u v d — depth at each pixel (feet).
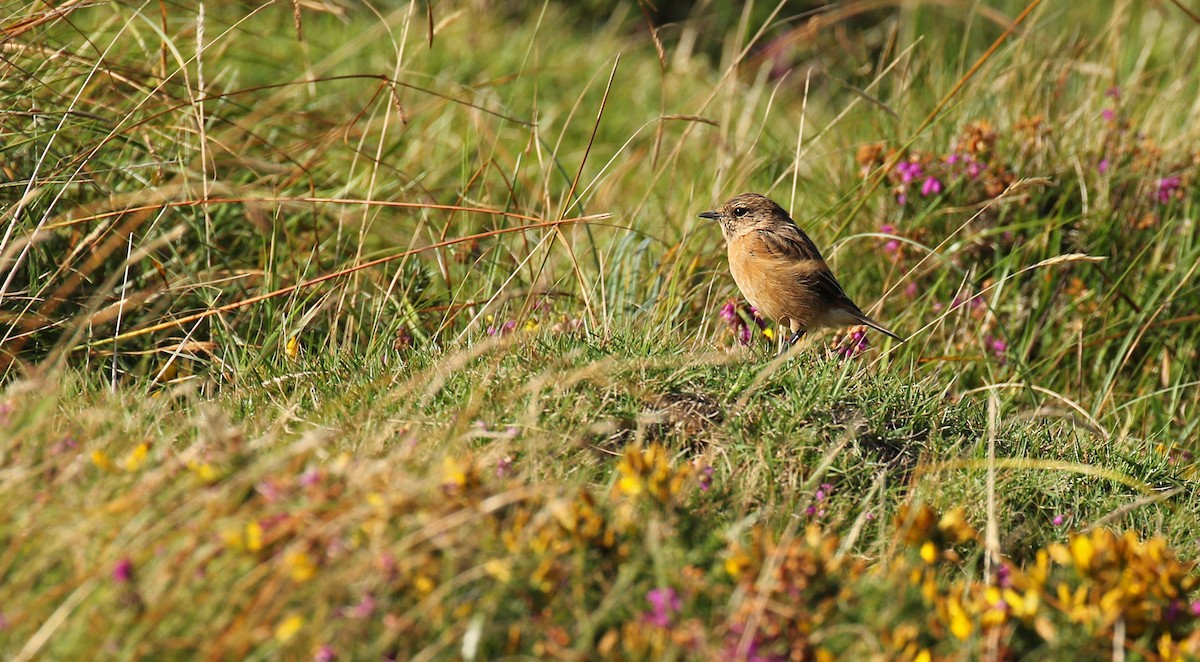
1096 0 65.67
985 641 20.13
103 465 21.18
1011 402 37.63
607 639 19.01
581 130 56.85
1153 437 34.86
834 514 25.07
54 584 19.12
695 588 20.26
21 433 21.43
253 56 49.75
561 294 34.63
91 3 33.55
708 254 40.34
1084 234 42.39
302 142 40.40
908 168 43.11
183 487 20.33
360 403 26.61
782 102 59.93
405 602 19.07
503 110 51.67
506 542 20.04
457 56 58.08
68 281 31.99
